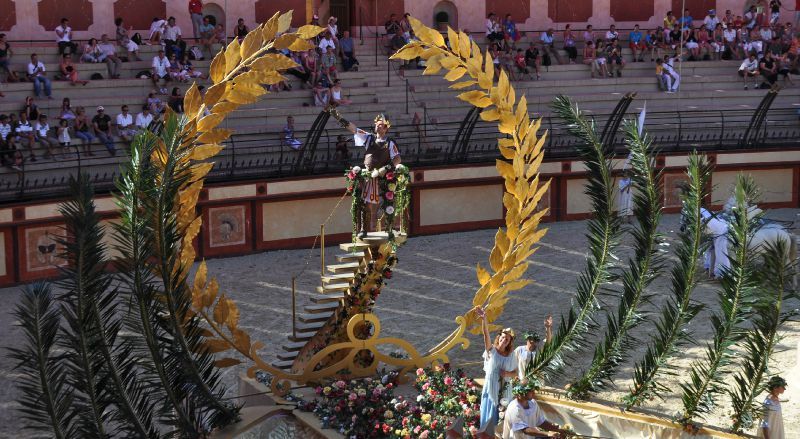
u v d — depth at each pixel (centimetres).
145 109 2514
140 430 1103
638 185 1277
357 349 1421
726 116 2988
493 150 2733
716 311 1859
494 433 1207
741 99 3195
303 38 1237
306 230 2536
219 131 1241
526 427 1143
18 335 1753
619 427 1263
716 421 1342
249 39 1229
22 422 1343
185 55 2786
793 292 1137
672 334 1238
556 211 2798
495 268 1430
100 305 1056
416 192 2638
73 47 2708
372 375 1443
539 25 3381
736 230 1150
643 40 3347
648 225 1275
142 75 2688
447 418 1270
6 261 2134
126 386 1097
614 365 1299
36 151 2348
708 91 3177
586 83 3127
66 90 2570
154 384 1139
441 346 1466
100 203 2208
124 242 1088
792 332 1708
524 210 1418
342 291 1448
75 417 1132
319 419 1323
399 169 1417
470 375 1526
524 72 3094
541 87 3081
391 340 1438
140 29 2900
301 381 1391
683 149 2862
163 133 1126
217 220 2408
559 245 2466
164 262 1130
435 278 2170
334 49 2922
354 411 1319
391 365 1495
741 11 3591
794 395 1440
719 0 3553
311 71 2820
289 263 2352
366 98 2875
